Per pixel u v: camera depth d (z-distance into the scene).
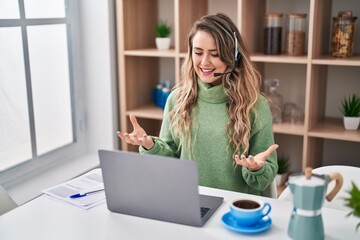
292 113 2.78
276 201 1.62
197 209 1.43
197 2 2.89
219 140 1.89
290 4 2.81
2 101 2.48
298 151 2.99
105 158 1.50
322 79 2.74
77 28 2.96
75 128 3.04
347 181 1.81
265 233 1.40
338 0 2.71
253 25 2.74
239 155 1.87
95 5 2.92
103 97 3.04
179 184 1.42
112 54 2.99
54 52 2.82
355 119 2.57
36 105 2.71
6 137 2.52
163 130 2.06
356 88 2.77
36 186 2.53
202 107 1.94
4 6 2.43
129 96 3.05
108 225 1.47
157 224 1.48
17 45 2.54
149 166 1.45
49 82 2.80
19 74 2.57
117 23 2.90
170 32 3.04
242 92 1.88
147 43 3.16
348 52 2.55
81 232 1.43
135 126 1.79
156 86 3.30
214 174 1.93
